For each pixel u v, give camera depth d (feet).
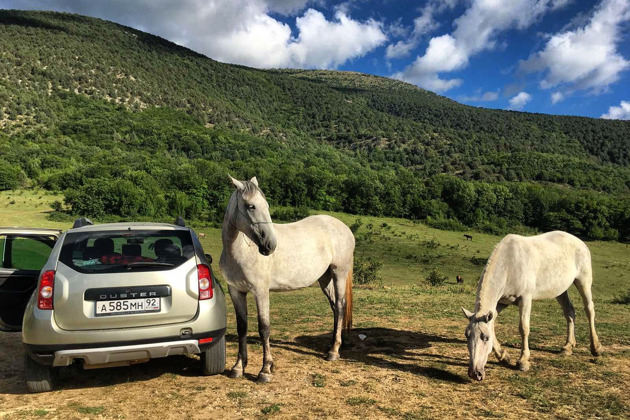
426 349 18.51
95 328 11.86
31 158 386.73
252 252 14.07
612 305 41.01
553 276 16.17
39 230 17.65
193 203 268.00
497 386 13.64
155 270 12.64
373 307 32.65
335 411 11.48
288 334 21.93
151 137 574.97
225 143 623.77
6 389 13.08
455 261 196.34
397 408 11.75
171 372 14.66
